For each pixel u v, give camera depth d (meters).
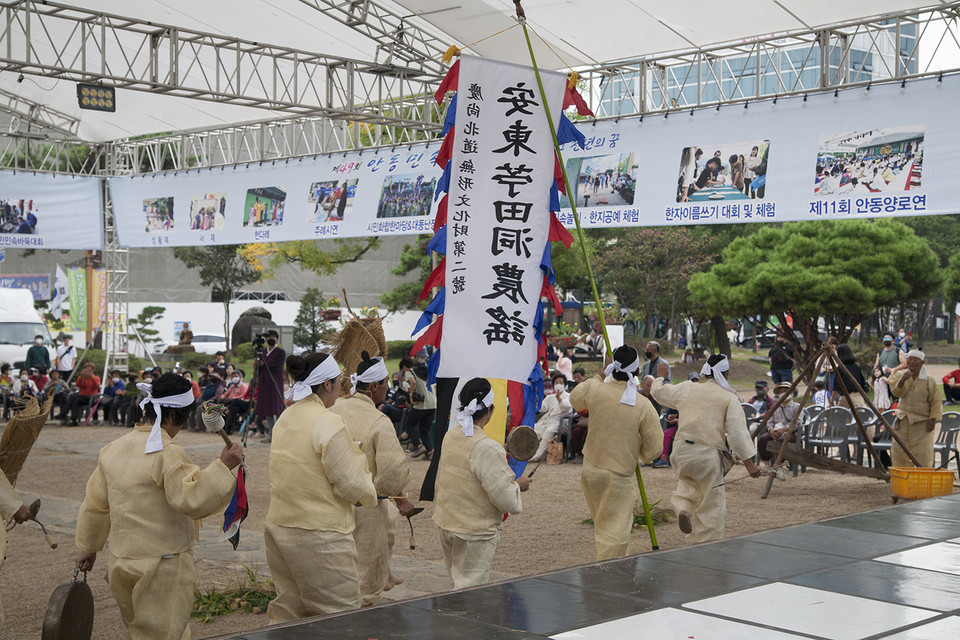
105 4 15.97
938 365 35.97
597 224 14.88
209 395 18.16
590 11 13.98
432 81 17.53
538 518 9.88
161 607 4.56
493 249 6.50
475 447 5.46
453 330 6.44
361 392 5.73
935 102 12.14
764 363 35.19
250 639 3.68
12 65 14.15
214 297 38.75
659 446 6.86
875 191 12.52
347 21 15.59
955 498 7.06
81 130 22.33
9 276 33.03
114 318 22.98
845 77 13.25
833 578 4.65
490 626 3.85
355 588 4.90
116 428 19.44
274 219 19.36
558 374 14.14
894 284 23.23
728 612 4.05
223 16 16.17
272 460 4.93
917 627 3.86
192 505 4.46
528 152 6.54
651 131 14.51
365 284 38.09
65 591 4.08
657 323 36.41
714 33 13.99
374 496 4.86
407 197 17.53
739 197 13.62
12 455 4.97
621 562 4.98
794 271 23.45
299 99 17.47
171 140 21.94
